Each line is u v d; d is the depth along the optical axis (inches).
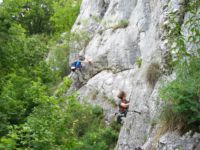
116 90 732.0
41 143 362.3
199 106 302.7
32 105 525.3
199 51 315.0
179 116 317.1
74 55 946.7
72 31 1025.5
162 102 387.2
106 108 725.9
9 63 629.9
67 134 418.0
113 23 846.5
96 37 882.8
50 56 981.2
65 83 529.0
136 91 496.7
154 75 469.4
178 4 448.5
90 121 711.1
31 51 671.1
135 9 786.8
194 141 300.7
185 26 361.7
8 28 633.0
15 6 642.2
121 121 664.4
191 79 311.9
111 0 909.2
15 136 344.5
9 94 536.4
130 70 731.4
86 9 1061.1
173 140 312.2
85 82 834.8
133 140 451.5
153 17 559.8
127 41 764.0
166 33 456.8
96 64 830.5
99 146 624.4
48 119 416.8
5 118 492.7
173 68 407.2
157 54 475.5
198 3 321.7
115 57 781.3
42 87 491.2
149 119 437.4
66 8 1275.8
